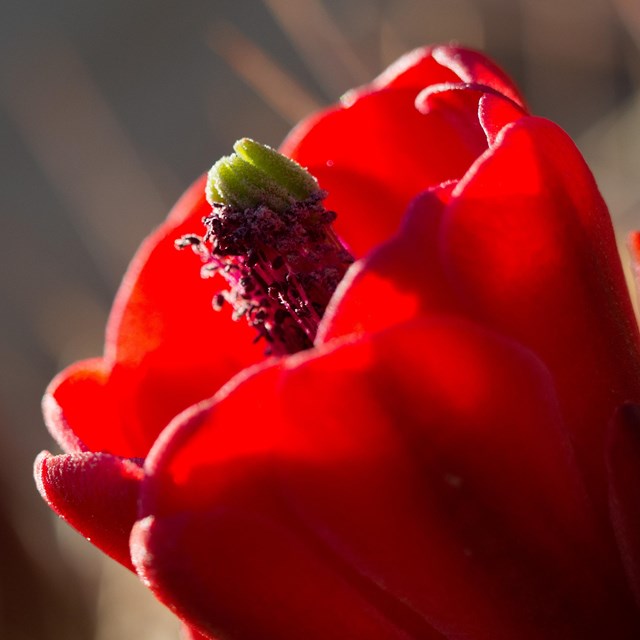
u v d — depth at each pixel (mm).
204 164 492
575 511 116
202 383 141
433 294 112
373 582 117
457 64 132
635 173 264
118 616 213
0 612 198
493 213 114
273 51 490
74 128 374
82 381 138
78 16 588
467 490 113
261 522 114
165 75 549
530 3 303
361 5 383
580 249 118
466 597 116
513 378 112
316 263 131
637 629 118
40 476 122
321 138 142
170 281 141
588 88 385
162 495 113
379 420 112
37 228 528
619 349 120
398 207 141
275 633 117
